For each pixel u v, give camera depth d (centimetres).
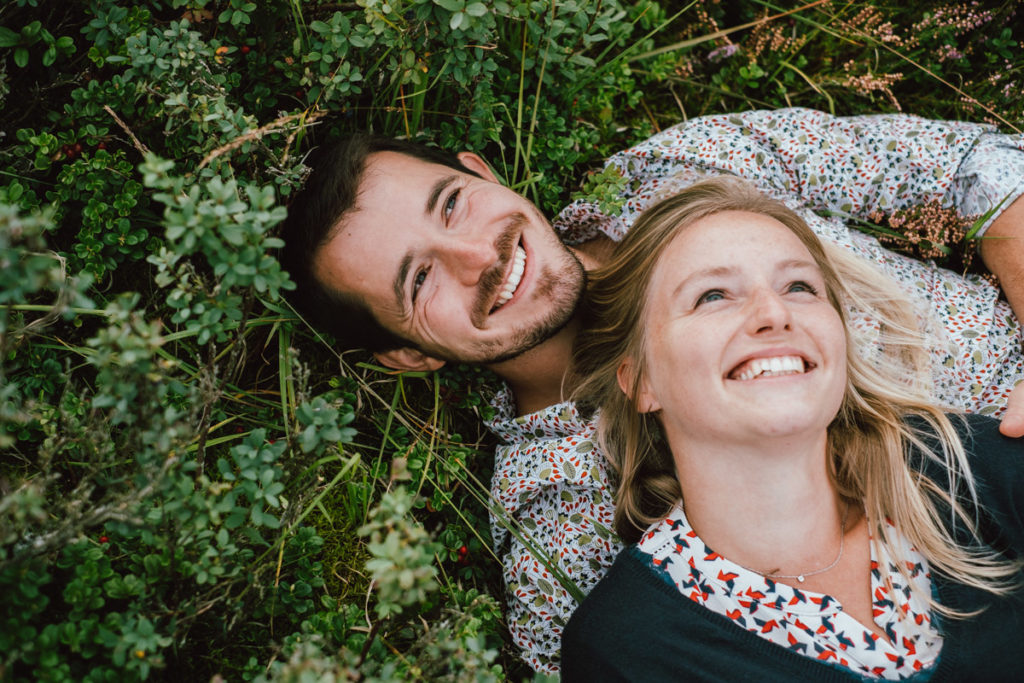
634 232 230
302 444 163
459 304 223
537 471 236
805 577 191
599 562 233
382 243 220
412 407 257
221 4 223
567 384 244
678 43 298
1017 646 178
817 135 258
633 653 190
